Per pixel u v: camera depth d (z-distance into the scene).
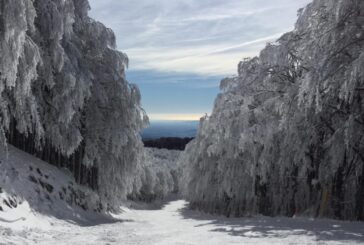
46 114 19.59
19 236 10.30
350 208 18.70
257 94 24.30
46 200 16.61
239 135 24.25
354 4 15.11
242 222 17.55
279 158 22.56
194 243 10.05
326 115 18.64
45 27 17.69
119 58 25.17
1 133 14.45
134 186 35.59
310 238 10.63
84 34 23.47
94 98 23.03
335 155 17.27
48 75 17.98
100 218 21.56
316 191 21.11
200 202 43.22
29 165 18.11
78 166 24.25
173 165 126.56
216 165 36.38
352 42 15.12
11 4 12.26
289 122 19.45
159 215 36.22
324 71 15.38
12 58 12.51
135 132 26.72
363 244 9.46
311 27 18.03
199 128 39.12
